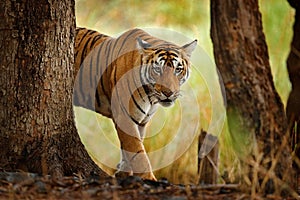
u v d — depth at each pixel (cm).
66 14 1175
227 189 1079
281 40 1905
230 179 1201
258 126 1063
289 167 1066
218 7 1098
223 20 1095
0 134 1156
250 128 1065
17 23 1151
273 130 1063
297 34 1298
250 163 1055
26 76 1155
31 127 1157
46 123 1163
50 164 1152
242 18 1096
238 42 1091
